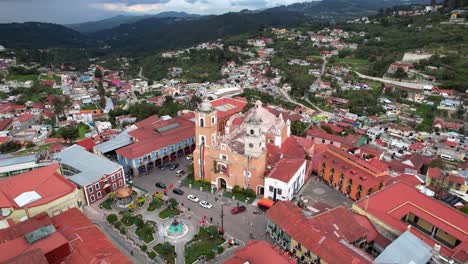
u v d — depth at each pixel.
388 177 93.38
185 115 151.25
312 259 65.69
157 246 74.75
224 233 79.25
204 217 84.62
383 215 75.38
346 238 69.25
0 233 68.75
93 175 95.62
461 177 101.62
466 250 63.00
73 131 154.38
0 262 57.06
